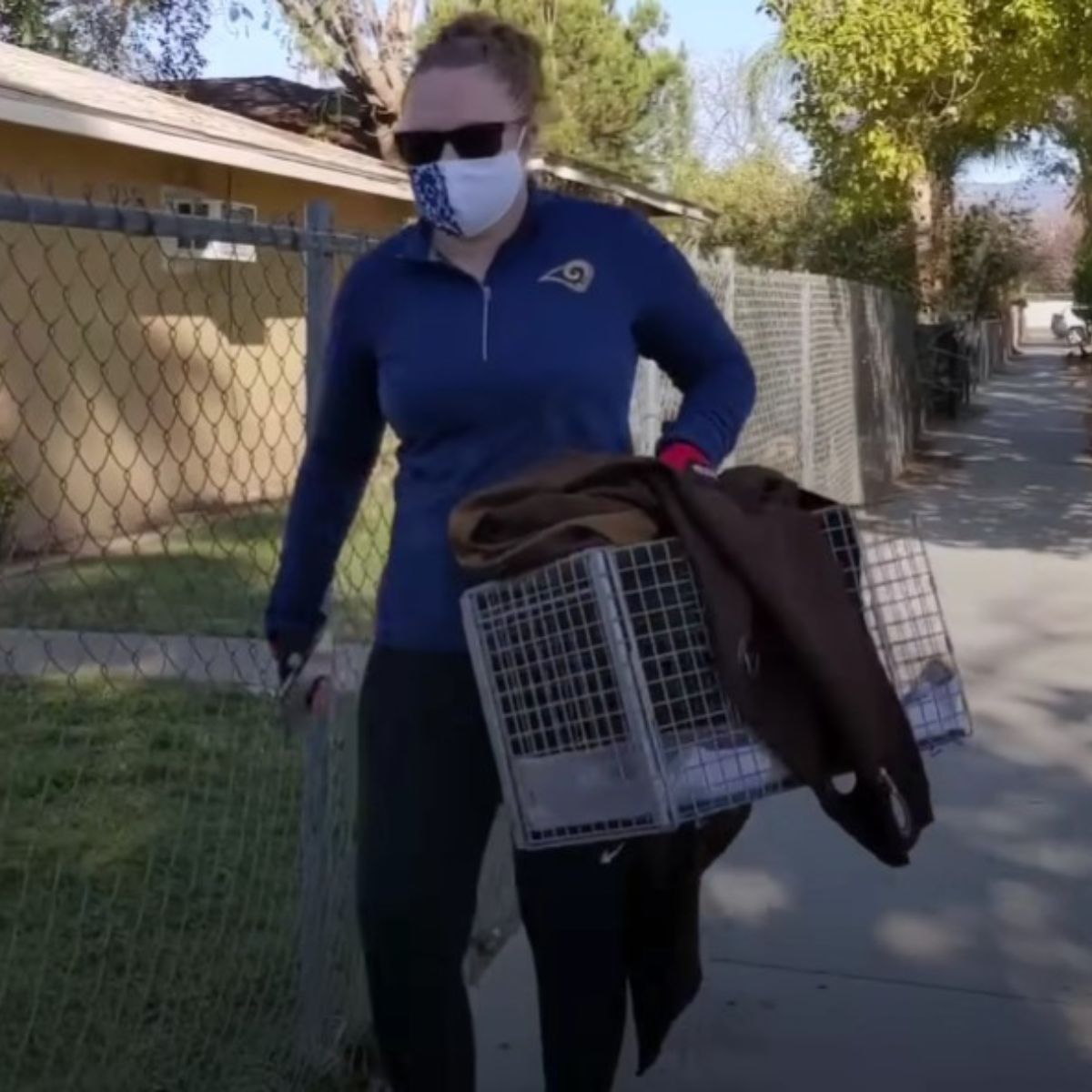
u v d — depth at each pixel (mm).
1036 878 5613
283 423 5898
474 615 2990
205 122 14883
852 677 2879
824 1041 4449
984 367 38188
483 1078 4242
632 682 2855
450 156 3139
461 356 3170
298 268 6055
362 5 24078
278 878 5344
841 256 26406
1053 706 7832
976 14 14781
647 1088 4188
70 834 5773
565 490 2961
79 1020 4324
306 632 3557
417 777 3199
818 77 15758
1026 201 36875
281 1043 4156
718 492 2965
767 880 5586
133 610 8219
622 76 27719
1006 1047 4430
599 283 3227
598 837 2939
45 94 11945
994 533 13586
